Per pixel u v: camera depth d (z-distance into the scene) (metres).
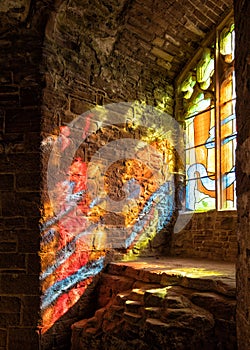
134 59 5.15
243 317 2.12
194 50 5.56
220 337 2.62
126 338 3.07
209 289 2.97
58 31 4.14
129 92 5.10
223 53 5.18
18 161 3.89
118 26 4.58
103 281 4.27
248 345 1.99
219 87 5.17
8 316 3.71
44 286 3.75
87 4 4.11
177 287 3.23
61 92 4.16
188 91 5.78
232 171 4.87
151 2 4.45
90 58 4.56
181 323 2.67
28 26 3.96
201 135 5.46
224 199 4.98
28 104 3.95
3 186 3.88
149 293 3.10
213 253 4.88
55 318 3.82
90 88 4.52
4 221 3.84
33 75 3.97
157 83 5.61
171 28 5.00
